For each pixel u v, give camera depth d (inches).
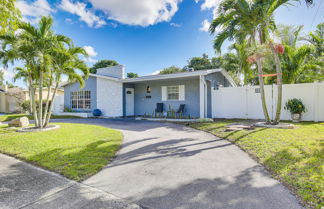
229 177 118.1
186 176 121.7
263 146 173.2
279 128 259.1
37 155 166.6
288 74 506.9
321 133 216.1
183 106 463.2
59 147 191.2
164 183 112.7
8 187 110.3
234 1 253.3
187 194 99.0
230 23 274.1
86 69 346.6
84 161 150.7
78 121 455.8
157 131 288.4
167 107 508.4
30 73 308.2
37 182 116.7
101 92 592.7
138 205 90.2
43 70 301.4
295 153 147.0
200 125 326.6
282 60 504.7
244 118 410.9
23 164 149.6
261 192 98.0
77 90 664.4
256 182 109.7
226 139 221.3
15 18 232.7
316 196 89.4
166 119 443.8
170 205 89.2
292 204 86.2
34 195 100.9
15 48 259.4
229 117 428.5
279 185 104.6
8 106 899.4
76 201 94.4
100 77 587.2
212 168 134.0
